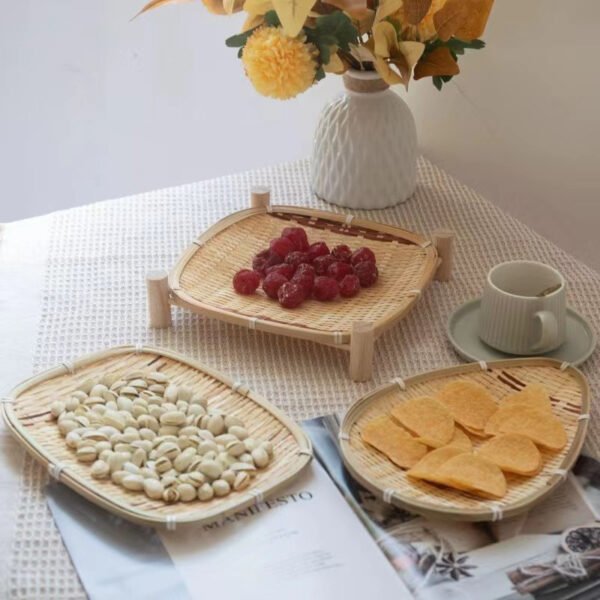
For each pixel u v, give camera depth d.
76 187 1.84
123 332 1.03
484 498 0.79
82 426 0.86
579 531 0.78
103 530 0.79
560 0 1.16
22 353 0.99
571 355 0.98
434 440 0.84
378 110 1.18
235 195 1.27
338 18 1.05
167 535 0.78
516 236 1.19
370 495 0.82
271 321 0.97
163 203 1.26
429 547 0.77
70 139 1.79
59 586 0.75
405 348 1.01
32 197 1.85
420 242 1.10
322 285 1.01
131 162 1.81
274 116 1.69
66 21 1.68
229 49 1.66
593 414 0.91
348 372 0.97
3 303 1.07
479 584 0.74
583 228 1.25
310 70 1.06
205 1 1.13
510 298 0.95
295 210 1.16
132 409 0.88
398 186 1.23
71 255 1.15
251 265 1.09
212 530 0.78
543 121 1.24
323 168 1.22
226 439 0.85
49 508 0.81
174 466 0.83
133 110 1.76
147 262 1.14
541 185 1.28
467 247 1.17
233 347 1.01
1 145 1.79
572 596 0.72
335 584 0.74
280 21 1.03
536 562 0.75
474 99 1.32
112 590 0.73
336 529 0.79
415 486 0.80
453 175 1.40
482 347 1.00
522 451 0.82
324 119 1.21
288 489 0.82
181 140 1.78
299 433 0.86
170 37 1.68
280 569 0.75
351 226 1.14
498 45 1.25
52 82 1.74
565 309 0.98
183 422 0.87
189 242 1.18
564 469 0.81
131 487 0.80
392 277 1.06
